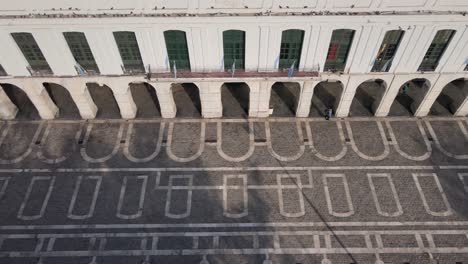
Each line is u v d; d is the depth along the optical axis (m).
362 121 44.06
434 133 43.00
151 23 33.03
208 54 36.31
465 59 36.94
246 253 35.75
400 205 38.25
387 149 41.88
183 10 32.19
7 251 36.03
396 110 44.97
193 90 46.75
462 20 32.56
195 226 37.19
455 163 40.88
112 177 40.22
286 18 32.53
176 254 35.75
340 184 39.59
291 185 39.56
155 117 44.50
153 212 38.03
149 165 40.97
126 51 36.47
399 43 35.38
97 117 44.47
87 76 38.62
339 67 38.16
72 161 41.31
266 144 42.28
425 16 32.16
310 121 44.03
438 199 38.62
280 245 36.12
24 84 39.41
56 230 37.12
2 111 43.03
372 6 31.77
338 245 36.12
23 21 32.50
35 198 38.97
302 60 37.06
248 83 39.22
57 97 46.16
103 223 37.47
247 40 34.75
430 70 38.34
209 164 40.97
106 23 32.91
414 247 36.00
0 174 40.47
